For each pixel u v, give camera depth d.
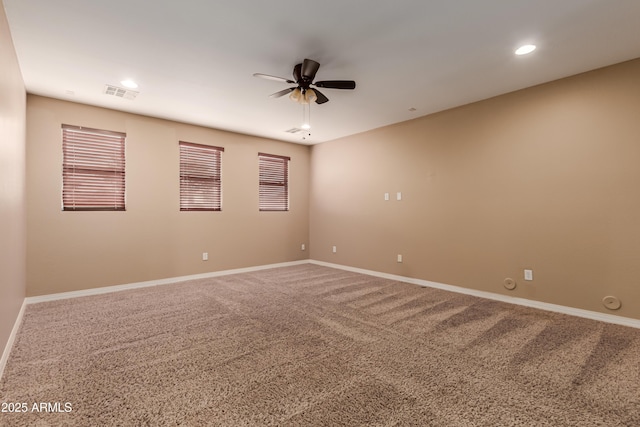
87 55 2.75
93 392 1.85
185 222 4.85
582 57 2.80
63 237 3.81
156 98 3.79
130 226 4.32
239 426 1.56
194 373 2.06
